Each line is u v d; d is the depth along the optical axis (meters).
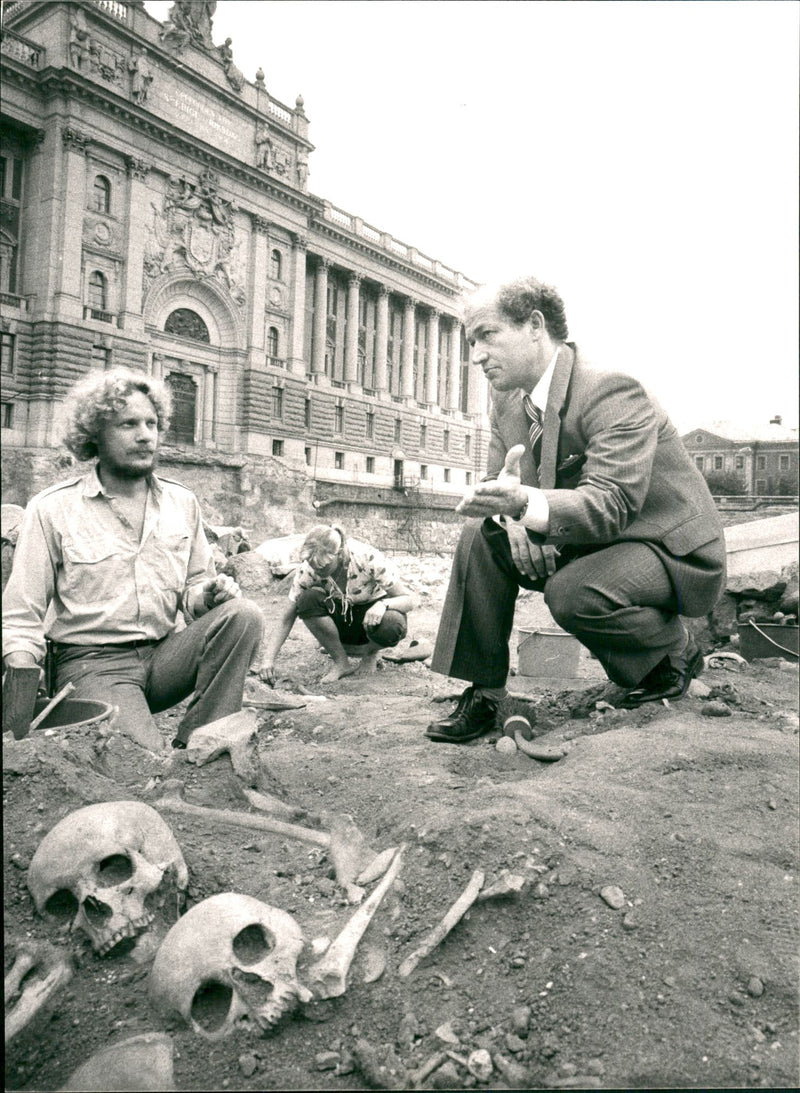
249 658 3.01
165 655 3.05
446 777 2.92
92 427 2.96
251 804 2.41
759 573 6.60
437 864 2.08
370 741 3.65
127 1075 1.39
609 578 3.37
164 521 3.11
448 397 63.31
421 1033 1.59
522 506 3.02
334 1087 1.44
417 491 53.47
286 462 43.16
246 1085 1.43
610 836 2.25
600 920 1.91
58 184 34.22
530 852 2.11
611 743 3.07
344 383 52.94
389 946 1.82
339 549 5.75
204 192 40.16
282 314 45.91
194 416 41.75
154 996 1.58
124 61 36.12
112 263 36.69
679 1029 1.62
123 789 2.33
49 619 3.10
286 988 1.55
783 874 2.20
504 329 3.38
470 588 3.60
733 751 3.00
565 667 5.37
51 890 1.76
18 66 32.97
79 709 2.79
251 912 1.63
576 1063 1.53
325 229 49.12
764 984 1.75
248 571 12.70
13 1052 1.50
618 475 3.14
